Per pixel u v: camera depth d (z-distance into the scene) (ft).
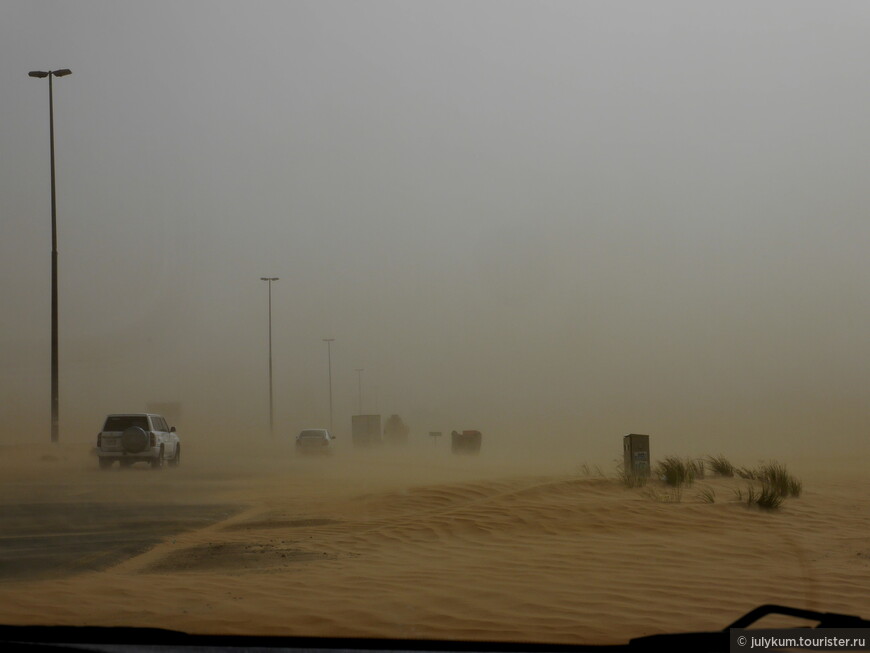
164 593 26.48
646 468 62.95
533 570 30.17
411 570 30.68
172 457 113.80
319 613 23.04
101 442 104.12
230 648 13.38
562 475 71.87
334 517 49.90
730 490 56.13
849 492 58.70
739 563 31.30
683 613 23.02
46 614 23.21
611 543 36.70
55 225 136.56
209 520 51.24
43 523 49.75
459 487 59.16
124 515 54.08
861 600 24.72
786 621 21.72
